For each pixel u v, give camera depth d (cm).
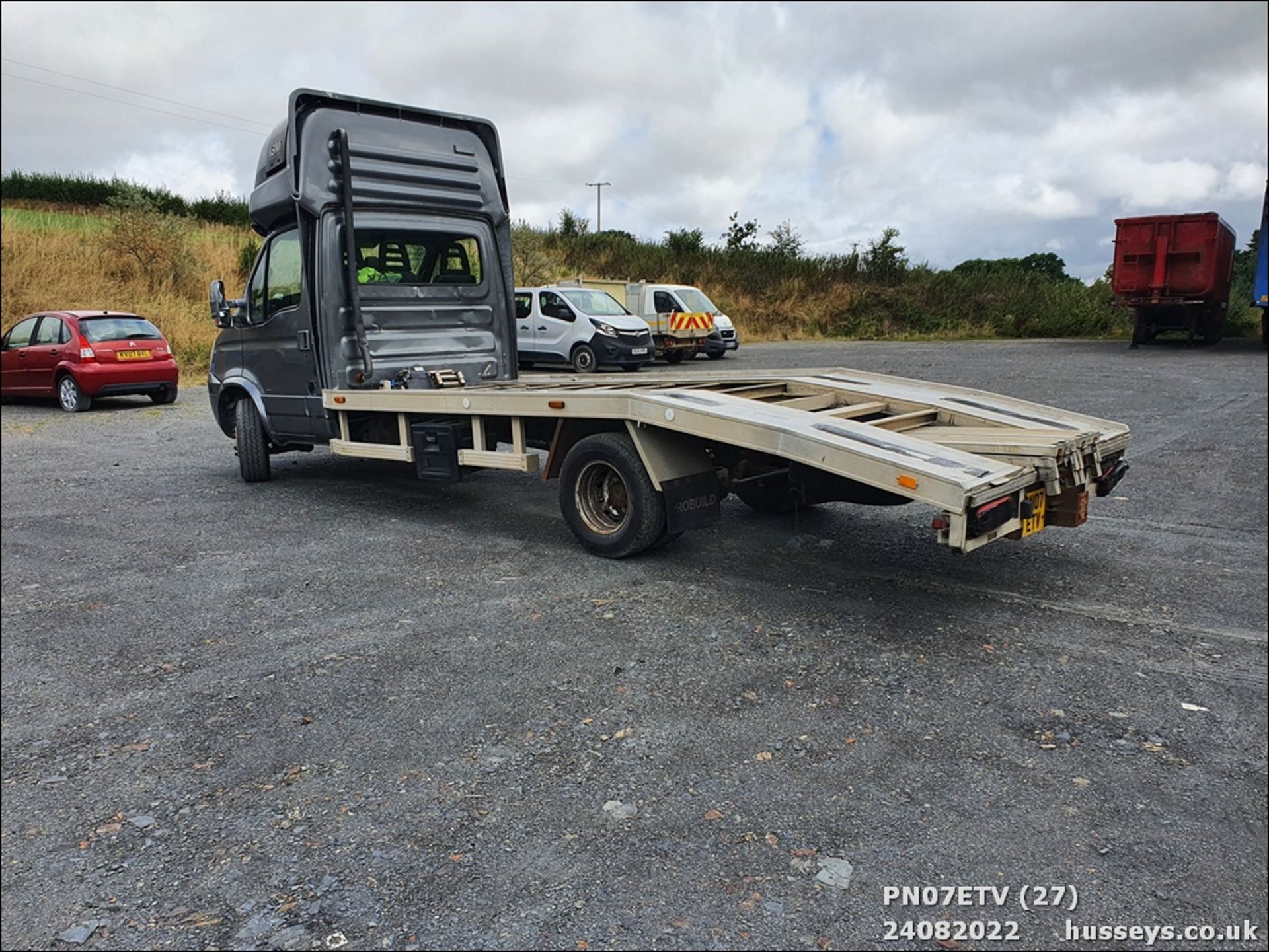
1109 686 374
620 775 308
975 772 308
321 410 728
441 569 550
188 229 2628
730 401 519
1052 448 439
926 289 3619
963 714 350
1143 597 482
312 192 687
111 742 339
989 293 3550
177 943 232
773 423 461
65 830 283
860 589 497
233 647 429
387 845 272
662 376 736
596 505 570
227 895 251
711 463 555
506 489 793
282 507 729
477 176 788
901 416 534
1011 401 603
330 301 701
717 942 229
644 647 418
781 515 667
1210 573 520
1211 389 1297
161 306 2192
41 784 311
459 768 315
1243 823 279
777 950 227
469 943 230
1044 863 261
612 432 557
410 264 747
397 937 233
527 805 292
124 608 489
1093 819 281
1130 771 309
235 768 319
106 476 874
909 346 2620
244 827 283
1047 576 518
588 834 275
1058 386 1349
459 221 778
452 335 777
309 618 467
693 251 3859
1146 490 726
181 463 943
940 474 396
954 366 1745
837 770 310
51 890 254
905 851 266
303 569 556
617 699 365
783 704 359
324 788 304
